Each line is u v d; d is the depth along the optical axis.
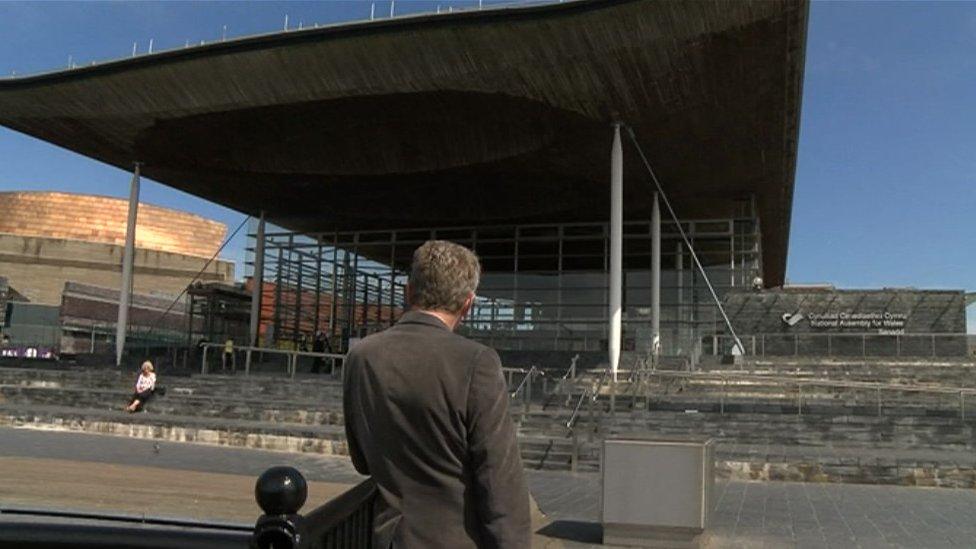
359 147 29.05
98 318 42.25
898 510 10.37
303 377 24.16
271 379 22.94
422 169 29.44
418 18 20.41
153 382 20.34
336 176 30.73
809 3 17.70
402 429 2.23
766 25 18.48
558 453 14.70
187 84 24.19
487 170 29.48
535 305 34.69
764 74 20.81
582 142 25.97
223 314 38.28
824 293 31.06
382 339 2.38
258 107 24.94
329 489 10.23
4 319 44.88
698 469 7.74
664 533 7.78
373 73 22.53
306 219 37.84
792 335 30.44
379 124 27.34
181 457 13.98
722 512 10.05
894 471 13.08
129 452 14.27
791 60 20.03
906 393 20.50
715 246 32.78
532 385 22.28
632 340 32.62
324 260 37.84
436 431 2.21
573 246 34.72
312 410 19.00
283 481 1.84
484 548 2.18
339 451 15.66
